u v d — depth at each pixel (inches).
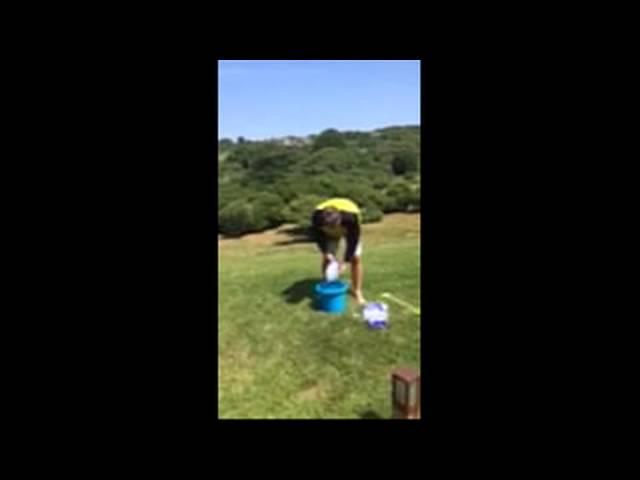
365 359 278.7
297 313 327.3
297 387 256.4
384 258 428.5
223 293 360.8
